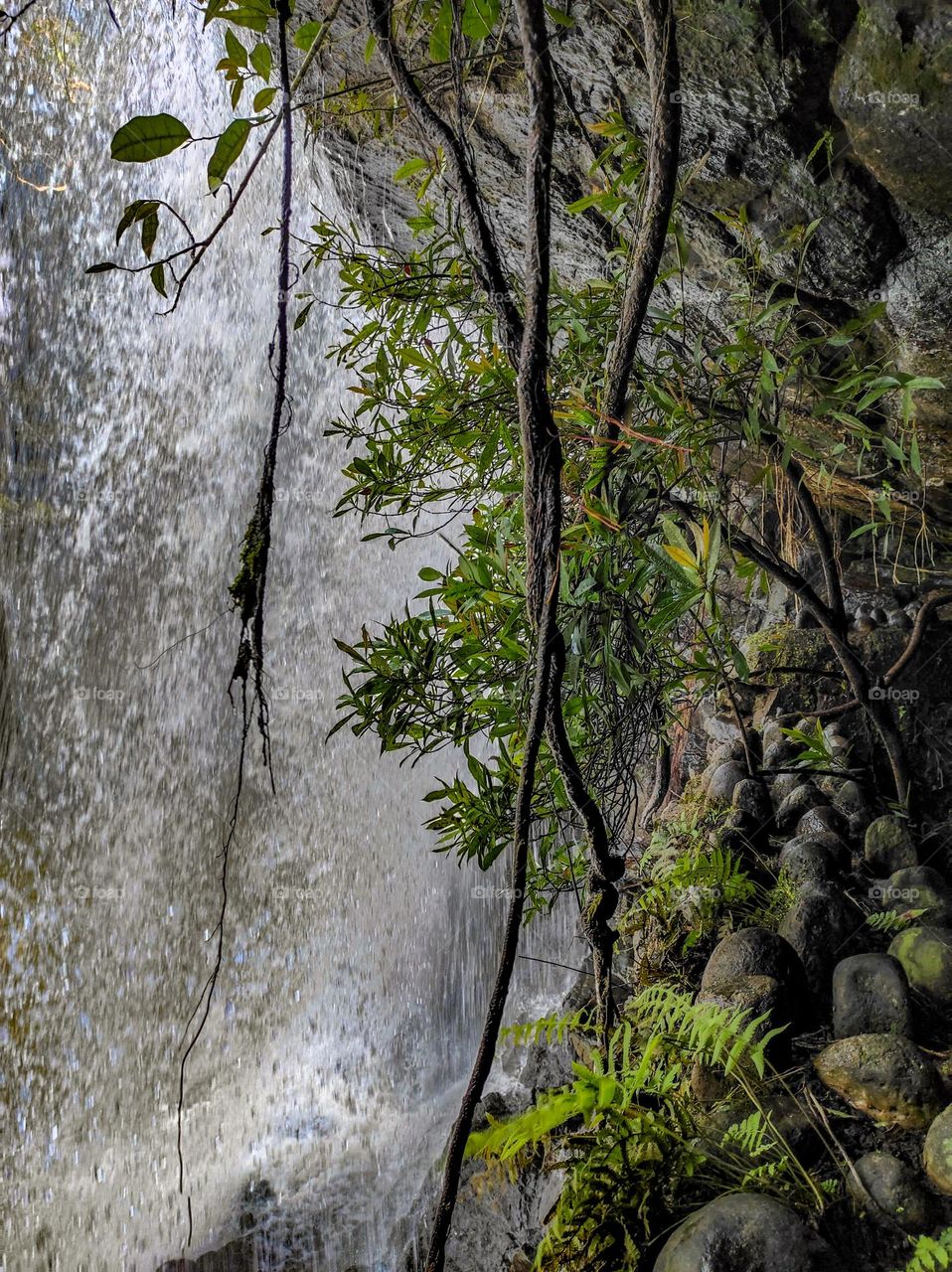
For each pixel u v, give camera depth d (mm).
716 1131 1814
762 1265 1467
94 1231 3486
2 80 3129
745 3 1512
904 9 1405
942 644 3059
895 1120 1757
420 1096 3656
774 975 2100
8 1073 4336
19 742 5242
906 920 2244
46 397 4496
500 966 1160
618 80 1756
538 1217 2104
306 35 1399
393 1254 2797
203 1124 3854
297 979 4457
